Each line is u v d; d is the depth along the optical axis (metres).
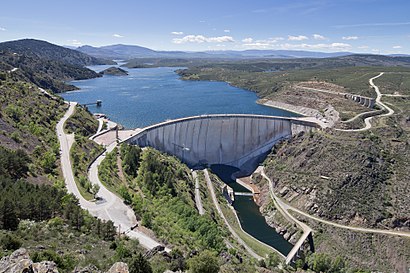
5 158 112.44
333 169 186.25
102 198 120.94
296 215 169.62
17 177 112.75
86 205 114.81
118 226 101.00
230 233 142.00
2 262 42.69
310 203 174.00
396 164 183.75
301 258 143.12
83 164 148.62
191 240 104.94
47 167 133.88
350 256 146.25
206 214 143.88
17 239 64.44
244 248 131.88
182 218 120.94
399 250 144.50
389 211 160.75
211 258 60.97
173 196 143.00
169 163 178.12
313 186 181.12
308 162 199.75
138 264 55.34
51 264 42.34
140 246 86.94
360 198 168.88
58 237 72.94
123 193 120.25
